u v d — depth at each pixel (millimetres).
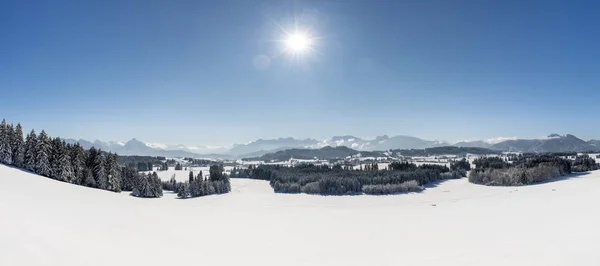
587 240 24109
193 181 133625
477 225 40281
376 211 65250
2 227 21375
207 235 33531
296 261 24406
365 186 132375
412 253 25781
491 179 151250
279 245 30938
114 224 31750
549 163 167250
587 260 19219
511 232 32969
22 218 25359
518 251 22797
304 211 65812
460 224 42344
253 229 40406
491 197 91312
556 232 29766
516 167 166000
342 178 141375
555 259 19906
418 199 108062
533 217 42531
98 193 67375
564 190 90938
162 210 53656
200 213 54344
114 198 64000
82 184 91375
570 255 20422
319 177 153250
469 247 26656
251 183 183875
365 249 28984
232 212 59375
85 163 99688
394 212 62375
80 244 21703
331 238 35375
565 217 39250
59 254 18906
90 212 37375
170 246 25953
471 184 155125
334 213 61500
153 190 105750
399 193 129375
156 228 33594
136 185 103250
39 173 80375
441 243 30156
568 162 180875
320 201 108375
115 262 19484
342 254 26844
